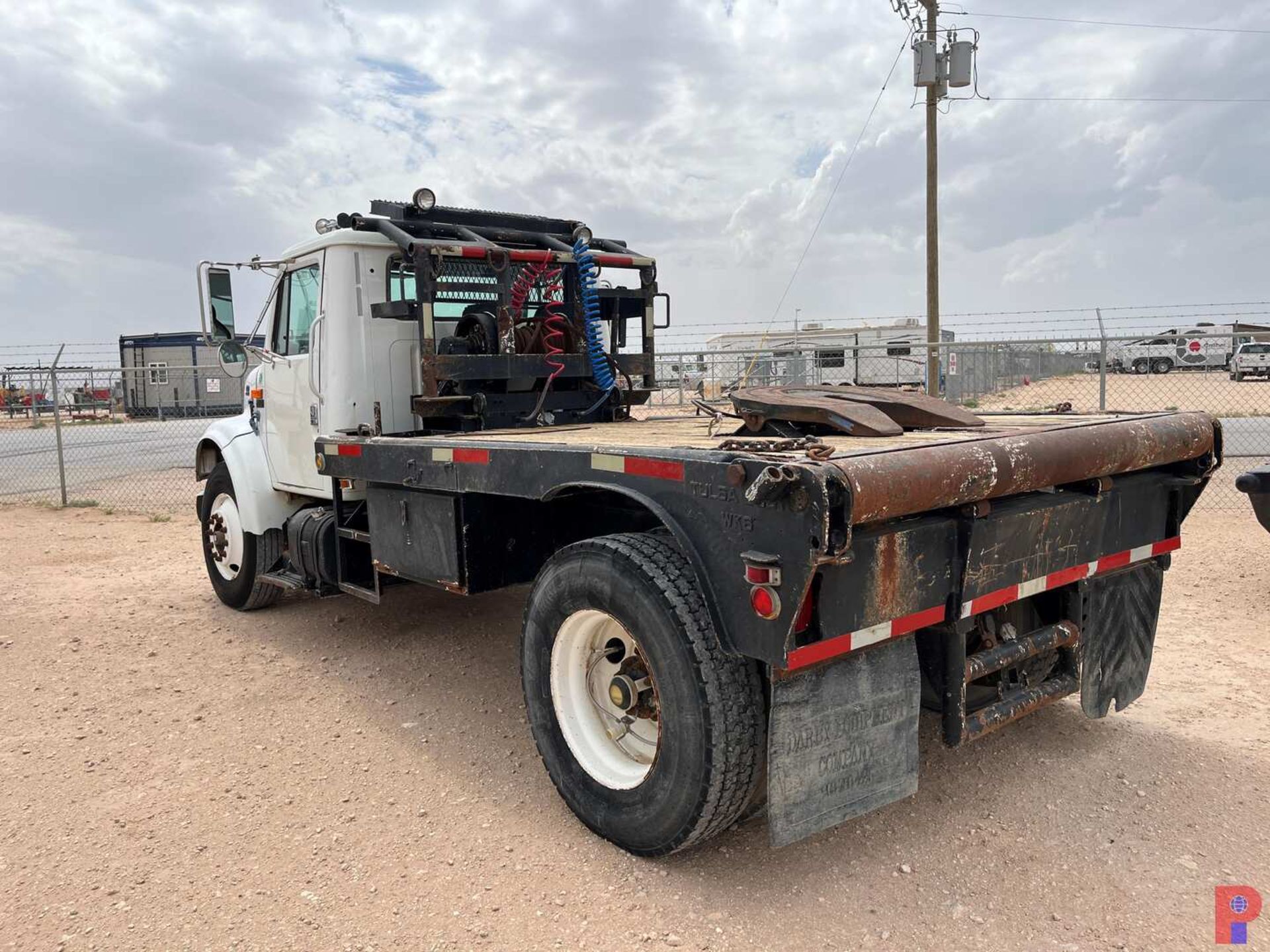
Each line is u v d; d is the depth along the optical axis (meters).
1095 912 2.79
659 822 2.96
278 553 6.09
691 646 2.77
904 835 3.27
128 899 2.94
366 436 4.70
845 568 2.64
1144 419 3.60
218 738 4.27
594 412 5.77
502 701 4.70
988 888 2.93
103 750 4.14
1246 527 8.42
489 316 5.26
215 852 3.23
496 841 3.29
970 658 3.14
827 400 3.75
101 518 11.58
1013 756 3.85
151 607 6.73
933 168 14.40
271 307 5.82
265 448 5.94
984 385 18.78
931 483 2.61
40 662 5.41
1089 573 3.46
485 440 3.96
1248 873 2.97
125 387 27.36
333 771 3.90
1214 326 18.00
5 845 3.30
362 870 3.11
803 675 2.72
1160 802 3.45
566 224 5.89
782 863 3.10
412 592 6.98
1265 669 4.82
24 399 33.94
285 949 2.68
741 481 2.60
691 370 12.81
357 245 5.07
